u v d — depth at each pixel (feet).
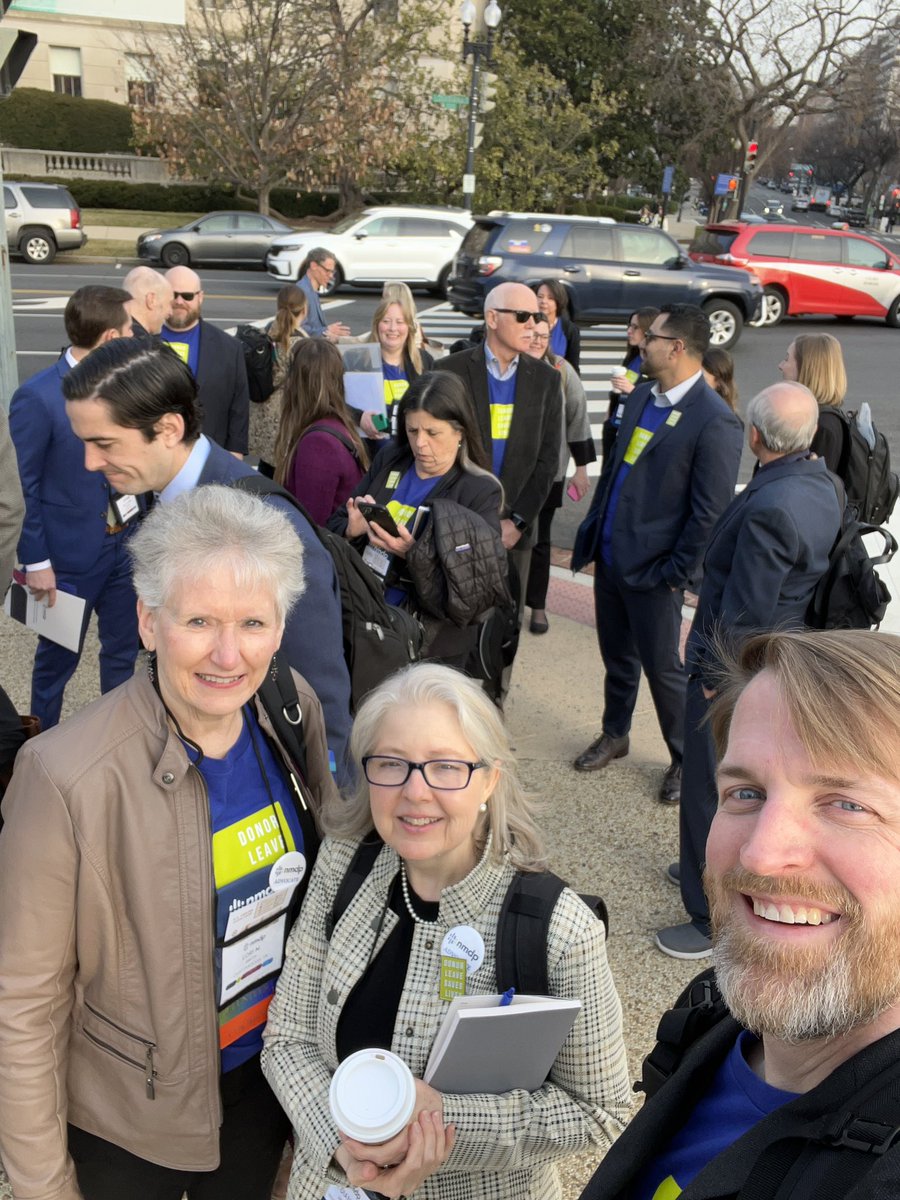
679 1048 4.17
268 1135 6.11
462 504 11.73
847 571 9.87
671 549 12.70
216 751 5.37
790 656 3.31
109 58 99.09
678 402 12.50
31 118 95.09
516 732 15.26
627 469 13.23
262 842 5.59
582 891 11.52
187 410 7.40
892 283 59.88
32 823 4.95
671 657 13.14
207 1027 5.37
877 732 3.02
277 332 18.90
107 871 5.03
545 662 17.85
